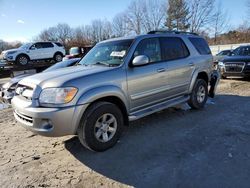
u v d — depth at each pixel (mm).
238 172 3260
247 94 7996
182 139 4383
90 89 3721
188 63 5637
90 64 4656
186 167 3443
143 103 4641
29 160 3854
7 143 4555
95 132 3840
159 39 5121
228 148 3959
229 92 8438
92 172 3430
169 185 3057
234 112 5891
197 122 5250
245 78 11156
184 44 5754
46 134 3502
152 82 4711
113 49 4719
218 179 3125
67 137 4707
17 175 3426
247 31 48469
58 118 3443
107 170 3465
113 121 4059
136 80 4395
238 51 11773
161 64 4949
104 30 60500
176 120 5418
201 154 3795
